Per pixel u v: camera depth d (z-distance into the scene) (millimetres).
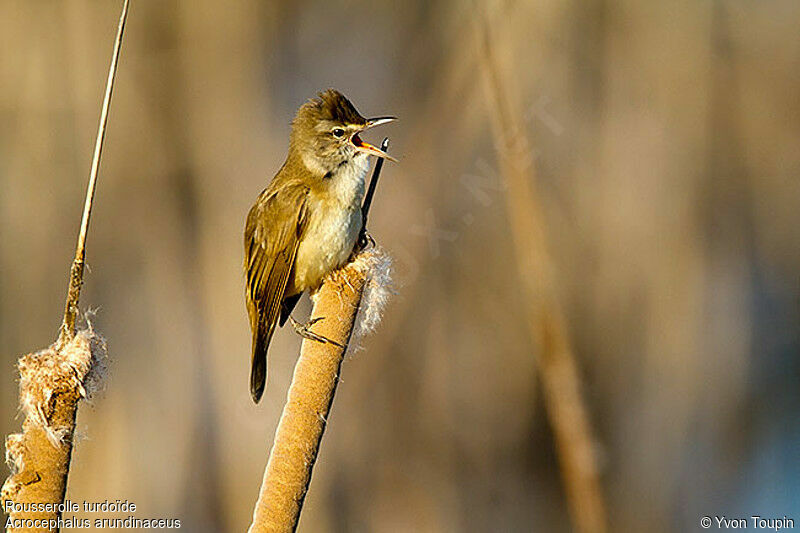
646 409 13039
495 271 12703
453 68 12797
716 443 13297
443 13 13633
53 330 12195
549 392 8055
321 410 5637
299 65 14172
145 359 12125
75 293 4734
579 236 12984
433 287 12602
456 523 12289
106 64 12445
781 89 13586
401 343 12484
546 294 8156
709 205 13422
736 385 13508
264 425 11766
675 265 13070
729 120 13570
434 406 12422
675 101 13258
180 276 12344
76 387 4625
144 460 11734
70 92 12312
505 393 12734
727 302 13625
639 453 12938
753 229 13781
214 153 12625
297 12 14195
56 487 4566
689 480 13102
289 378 11828
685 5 13336
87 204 4750
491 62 8484
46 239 12219
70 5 12297
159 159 12523
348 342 6027
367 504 12023
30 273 12141
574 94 13125
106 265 12383
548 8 12953
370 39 14383
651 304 13039
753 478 13422
